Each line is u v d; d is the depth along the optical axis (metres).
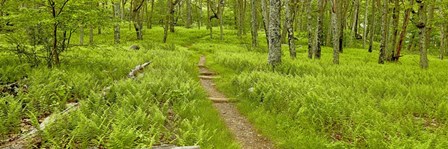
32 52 14.53
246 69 17.23
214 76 17.61
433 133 7.68
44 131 6.07
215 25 69.00
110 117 7.69
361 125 7.82
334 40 20.61
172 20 51.06
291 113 9.48
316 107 9.23
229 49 33.91
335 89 11.26
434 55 45.59
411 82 14.06
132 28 51.41
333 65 18.88
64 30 13.73
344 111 8.91
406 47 57.09
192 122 7.92
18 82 10.97
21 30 13.59
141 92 10.09
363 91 11.71
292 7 35.50
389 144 6.86
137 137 6.61
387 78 14.66
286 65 17.38
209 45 38.50
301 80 12.98
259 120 9.23
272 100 10.48
